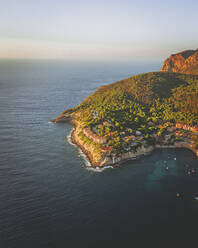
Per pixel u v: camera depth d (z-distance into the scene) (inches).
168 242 2783.0
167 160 5022.1
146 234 2903.5
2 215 3189.0
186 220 3159.5
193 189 3905.0
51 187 3909.9
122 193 3769.7
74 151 5467.5
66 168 4611.2
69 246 2704.2
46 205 3427.7
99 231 2940.5
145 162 4928.6
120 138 5506.9
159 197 3671.3
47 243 2738.7
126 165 4790.8
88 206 3422.7
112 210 3341.5
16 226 2992.1
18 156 5103.3
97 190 3848.4
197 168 4650.6
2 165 4658.0
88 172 4473.4
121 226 3034.0
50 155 5206.7
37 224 3036.4
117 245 2733.8
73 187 3924.7
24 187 3890.3
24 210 3299.7
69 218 3159.5
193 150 5492.1
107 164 4783.5
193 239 2832.2
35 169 4530.0
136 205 3464.6
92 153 5177.2
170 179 4227.4
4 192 3727.9
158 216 3233.3
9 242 2738.7
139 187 3956.7
